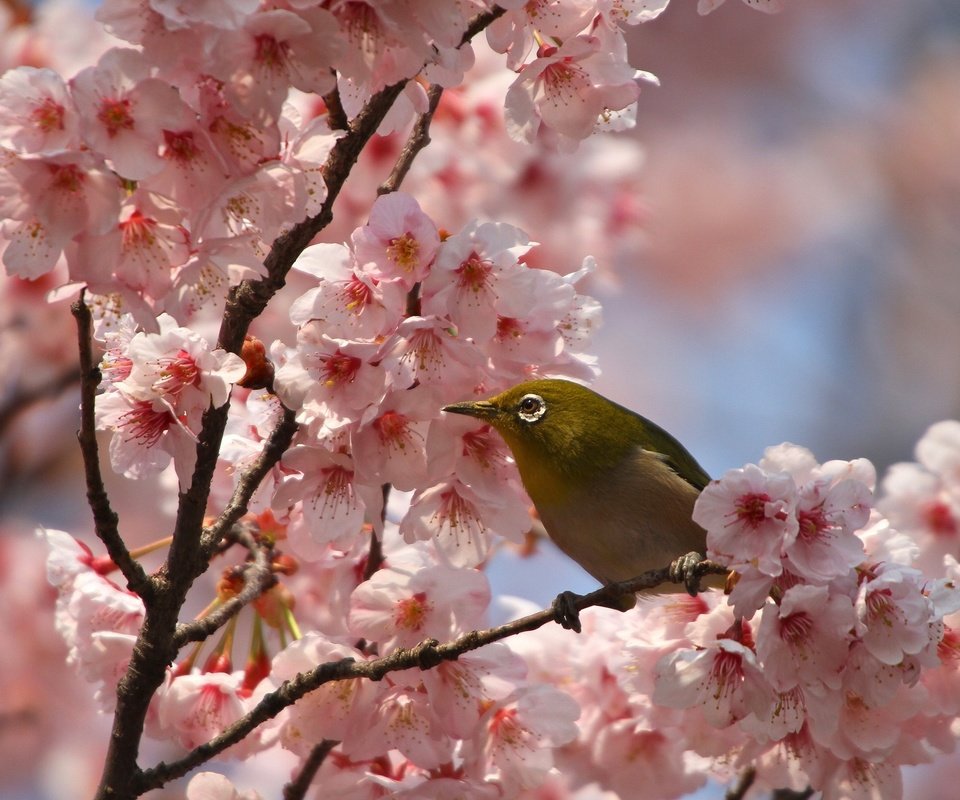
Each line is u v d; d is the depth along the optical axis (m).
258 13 6.15
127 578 7.04
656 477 9.42
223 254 6.68
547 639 9.66
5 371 13.03
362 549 8.79
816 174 22.36
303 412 7.23
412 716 7.81
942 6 22.75
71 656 8.50
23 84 6.25
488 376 7.64
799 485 6.95
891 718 7.88
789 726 7.23
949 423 10.28
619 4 7.50
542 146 12.77
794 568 6.77
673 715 8.81
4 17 11.52
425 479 7.61
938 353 21.44
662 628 8.71
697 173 22.14
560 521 9.56
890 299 21.84
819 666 6.79
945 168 22.19
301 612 9.91
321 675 7.29
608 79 7.63
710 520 6.69
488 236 7.25
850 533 6.79
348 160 6.93
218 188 6.57
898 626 6.74
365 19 6.55
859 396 21.27
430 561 8.13
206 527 8.25
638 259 21.91
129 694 7.27
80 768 13.77
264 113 6.35
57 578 8.50
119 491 15.73
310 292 7.39
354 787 8.07
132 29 6.21
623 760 9.49
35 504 15.38
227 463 9.03
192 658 8.43
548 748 7.85
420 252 7.21
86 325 6.30
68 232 6.34
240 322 7.16
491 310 7.29
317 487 7.75
